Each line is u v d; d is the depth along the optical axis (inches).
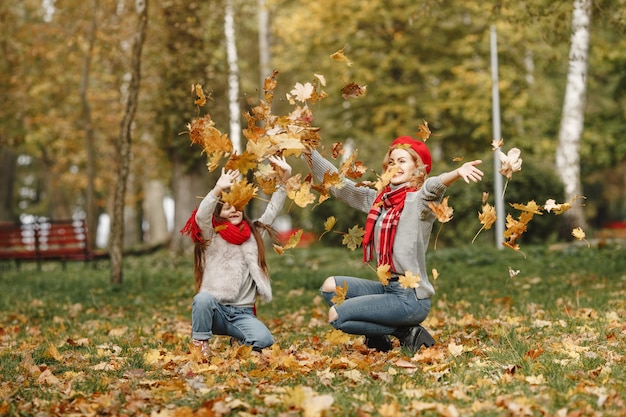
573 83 908.6
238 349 221.5
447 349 227.1
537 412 160.9
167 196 1857.8
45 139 1028.5
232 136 774.5
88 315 382.3
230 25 866.1
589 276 471.8
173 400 176.9
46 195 1835.6
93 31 780.0
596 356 214.5
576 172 904.9
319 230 904.3
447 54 1116.5
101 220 1796.3
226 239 228.8
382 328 224.7
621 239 852.0
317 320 327.0
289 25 1071.0
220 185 220.2
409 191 217.5
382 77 1118.4
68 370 219.8
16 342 291.9
